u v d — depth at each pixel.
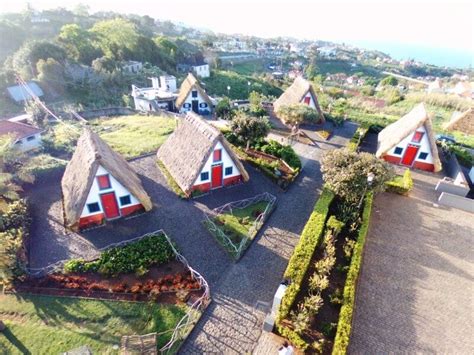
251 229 20.28
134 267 17.06
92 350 13.22
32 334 13.81
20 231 18.41
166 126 38.34
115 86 57.31
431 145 28.38
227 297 15.90
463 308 15.95
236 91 72.44
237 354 13.28
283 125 39.69
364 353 13.47
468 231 21.73
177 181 24.52
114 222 20.92
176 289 15.98
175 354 13.16
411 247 19.83
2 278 16.16
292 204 23.75
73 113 41.50
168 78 52.34
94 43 72.19
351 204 21.81
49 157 28.08
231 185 25.75
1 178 20.73
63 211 21.88
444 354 13.68
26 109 40.34
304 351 13.06
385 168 20.11
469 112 40.81
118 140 33.50
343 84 107.88
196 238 19.83
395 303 15.91
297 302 15.12
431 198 25.42
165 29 176.38
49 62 53.09
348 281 15.70
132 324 14.34
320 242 18.59
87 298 15.44
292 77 106.19
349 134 38.19
